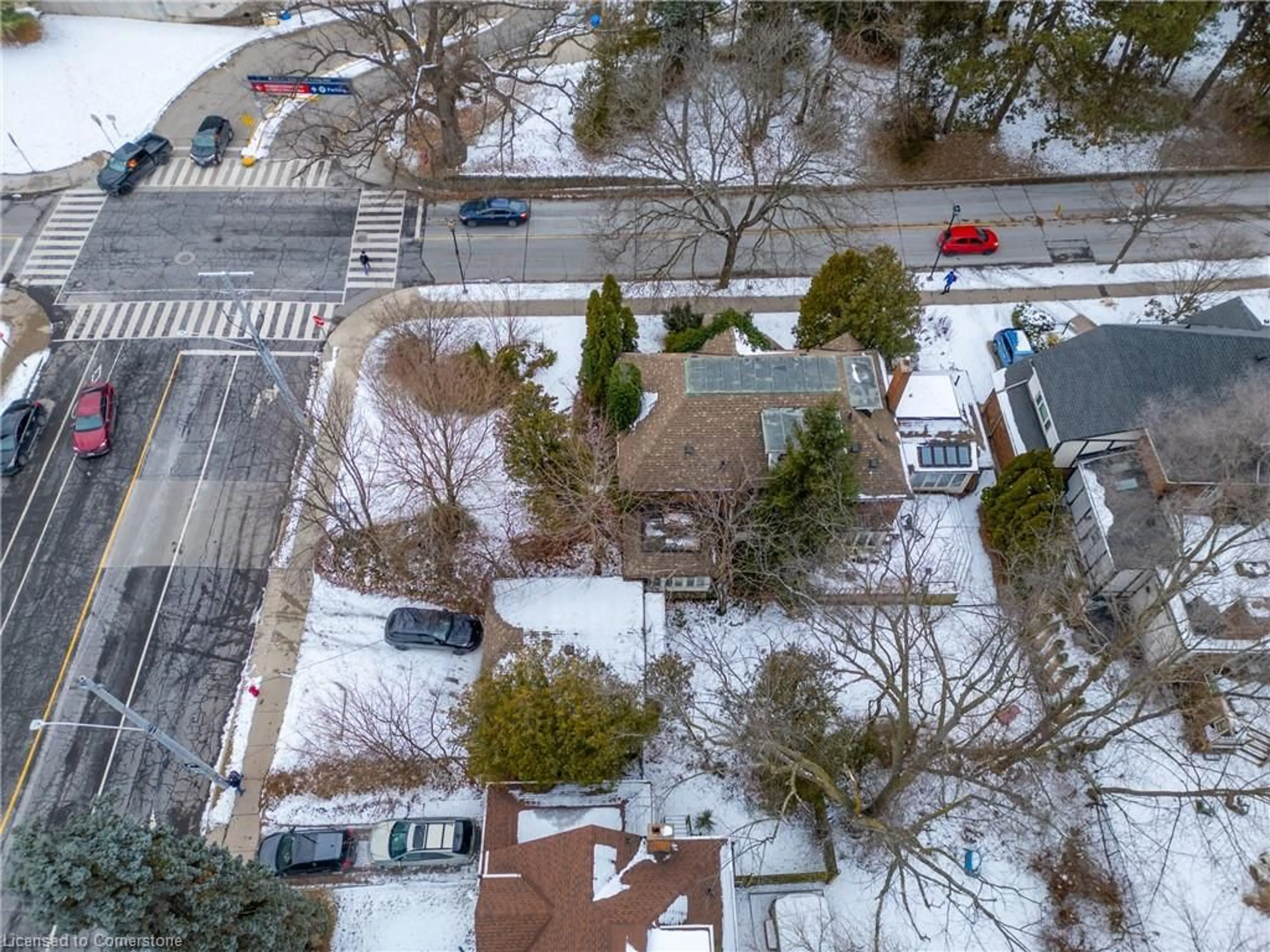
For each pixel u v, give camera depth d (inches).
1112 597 1387.8
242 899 965.2
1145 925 1165.1
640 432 1379.2
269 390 1681.8
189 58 2182.6
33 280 1820.9
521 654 1228.5
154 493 1566.2
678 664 1325.0
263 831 1256.2
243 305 1259.8
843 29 1951.3
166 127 2065.7
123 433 1630.2
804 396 1338.6
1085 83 1839.3
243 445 1619.1
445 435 1321.4
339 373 1697.8
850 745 1187.9
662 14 1924.2
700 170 1977.1
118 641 1416.1
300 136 2010.3
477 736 1155.3
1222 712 1239.5
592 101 1925.4
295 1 2209.6
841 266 1512.1
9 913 1141.7
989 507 1440.7
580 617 1317.7
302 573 1481.3
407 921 1185.4
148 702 1360.7
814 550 1311.5
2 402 1665.8
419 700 1354.6
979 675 1365.7
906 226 1908.2
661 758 1291.8
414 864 1216.8
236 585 1472.7
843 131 1766.7
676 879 1048.2
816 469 1214.9
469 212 1898.4
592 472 1278.3
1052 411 1448.1
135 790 1286.9
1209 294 1706.4
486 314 1754.4
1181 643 1114.1
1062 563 1272.1
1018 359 1649.9
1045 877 1206.3
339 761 1295.5
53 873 799.1
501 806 1163.3
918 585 1336.1
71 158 2001.7
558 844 1065.5
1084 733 1142.3
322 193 1968.5
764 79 1684.3
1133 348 1428.4
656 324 1748.3
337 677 1376.7
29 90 2092.8
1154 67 1971.0
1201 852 1214.9
